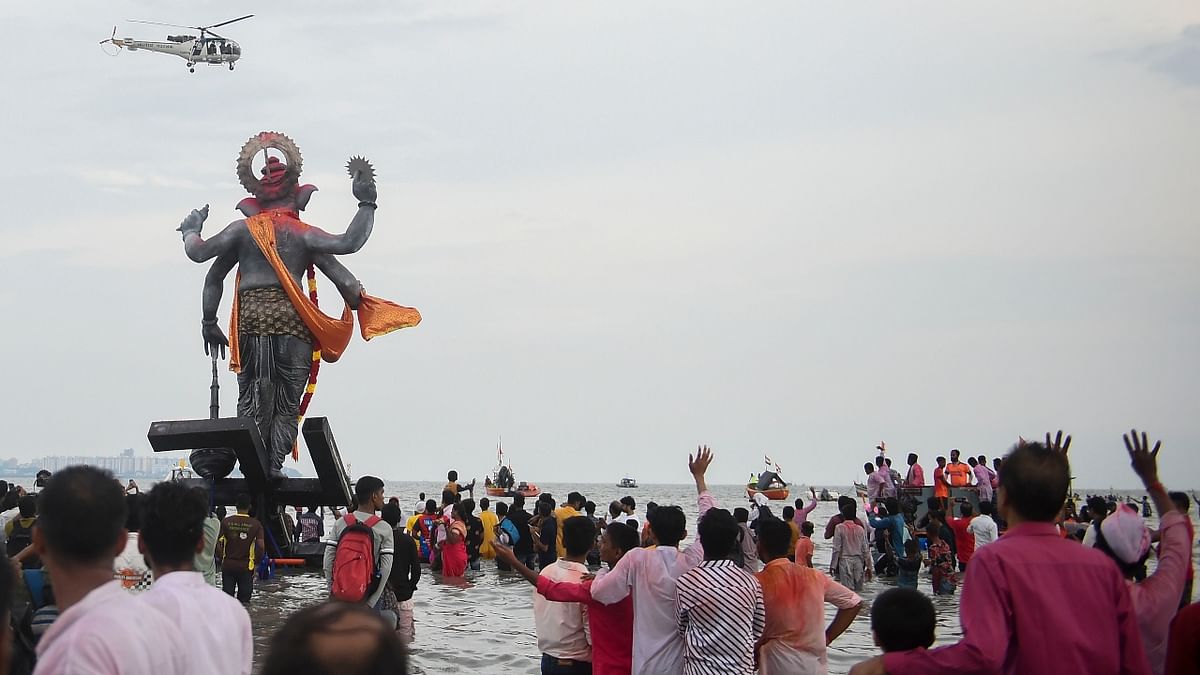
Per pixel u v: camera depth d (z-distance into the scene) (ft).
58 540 15.76
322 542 89.10
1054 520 20.11
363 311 85.46
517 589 82.12
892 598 21.68
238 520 59.47
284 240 83.66
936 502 84.02
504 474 300.61
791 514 77.15
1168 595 21.33
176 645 15.11
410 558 46.37
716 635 27.25
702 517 28.50
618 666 30.04
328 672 9.26
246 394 83.41
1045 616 18.54
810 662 28.25
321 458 80.89
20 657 21.97
